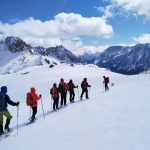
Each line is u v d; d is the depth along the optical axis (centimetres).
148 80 4178
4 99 1404
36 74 12600
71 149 885
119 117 1228
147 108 1316
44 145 1020
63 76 11619
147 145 763
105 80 3288
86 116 1447
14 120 1939
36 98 1686
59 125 1359
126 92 2431
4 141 1267
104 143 869
